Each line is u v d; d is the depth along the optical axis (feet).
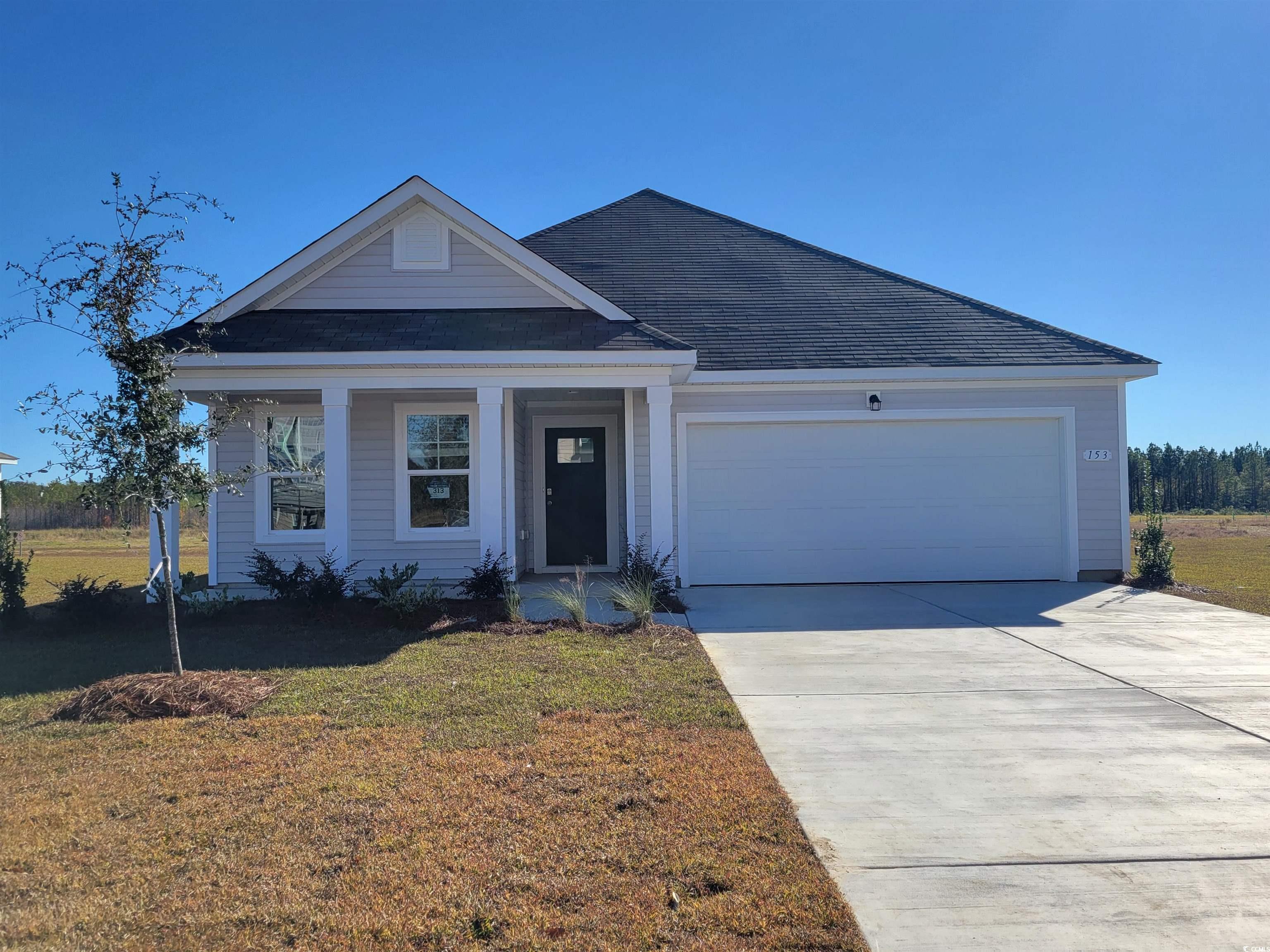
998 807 14.05
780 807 13.71
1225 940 10.19
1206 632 28.66
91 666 23.44
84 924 10.28
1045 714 19.20
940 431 41.06
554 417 45.34
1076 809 13.94
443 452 39.09
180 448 21.62
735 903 10.83
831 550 40.83
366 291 36.81
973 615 32.14
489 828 12.87
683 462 40.42
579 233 53.47
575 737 17.08
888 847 12.59
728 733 17.48
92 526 99.19
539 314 36.60
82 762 15.80
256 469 25.07
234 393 35.60
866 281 49.03
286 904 10.72
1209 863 12.11
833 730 18.04
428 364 32.27
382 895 10.93
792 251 52.29
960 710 19.52
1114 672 23.00
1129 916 10.71
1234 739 17.40
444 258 36.96
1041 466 41.37
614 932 10.16
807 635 28.30
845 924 10.41
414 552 38.55
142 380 20.51
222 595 31.99
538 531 45.16
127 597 33.42
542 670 22.70
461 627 28.40
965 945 10.06
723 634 28.35
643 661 23.75
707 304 45.68
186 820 13.16
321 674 22.26
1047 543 41.29
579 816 13.32
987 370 40.04
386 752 16.20
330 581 30.71
